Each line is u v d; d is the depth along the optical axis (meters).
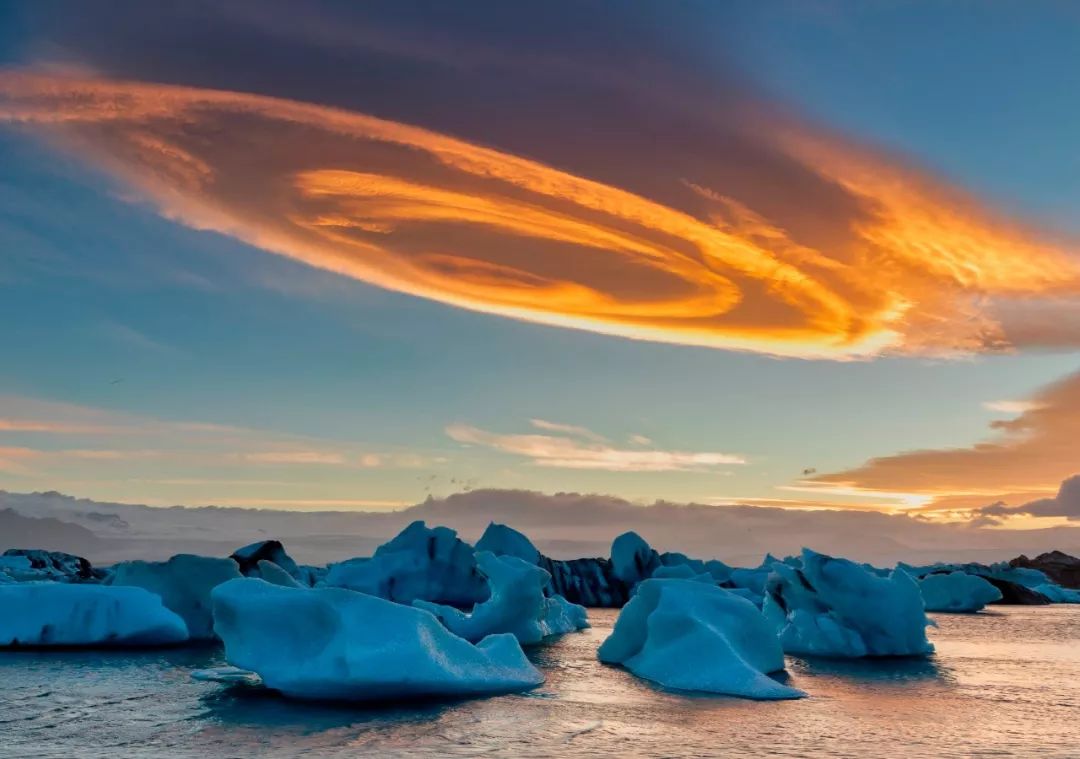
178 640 22.86
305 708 13.64
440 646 15.03
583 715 13.23
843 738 11.91
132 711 13.41
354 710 13.48
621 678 17.23
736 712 13.64
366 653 13.94
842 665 20.61
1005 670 19.73
